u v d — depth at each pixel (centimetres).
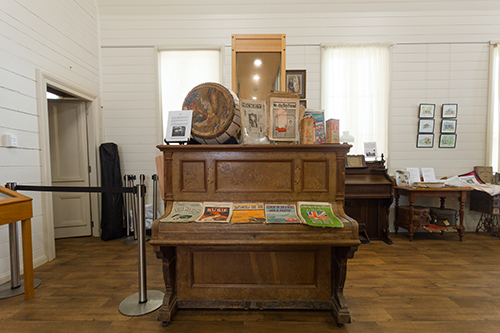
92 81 388
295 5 400
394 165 413
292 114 185
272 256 181
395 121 412
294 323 174
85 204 395
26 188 214
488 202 374
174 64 411
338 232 158
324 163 179
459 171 412
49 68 302
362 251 322
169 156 179
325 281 182
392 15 403
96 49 398
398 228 416
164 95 413
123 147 413
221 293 182
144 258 198
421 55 407
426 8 402
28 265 207
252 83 292
